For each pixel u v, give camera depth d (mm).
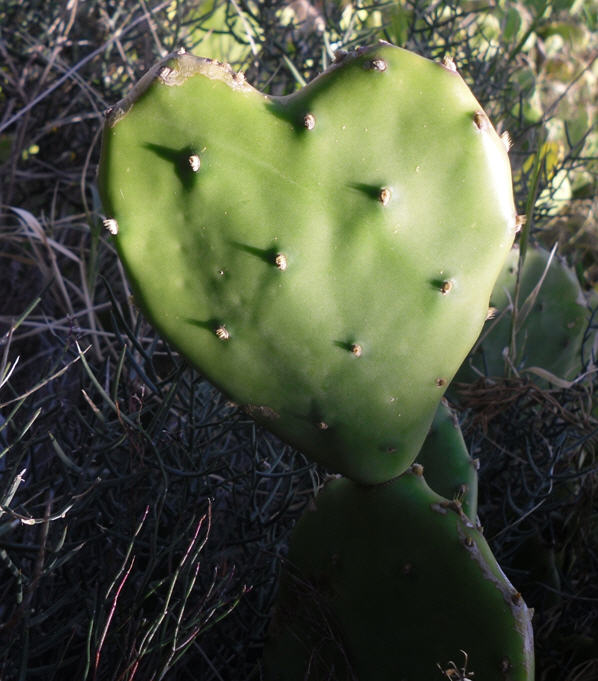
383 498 557
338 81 492
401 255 502
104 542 651
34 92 927
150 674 539
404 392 525
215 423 650
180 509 625
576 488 780
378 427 531
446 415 635
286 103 496
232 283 500
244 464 776
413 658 553
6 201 934
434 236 502
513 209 508
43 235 772
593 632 718
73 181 986
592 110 1449
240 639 673
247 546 688
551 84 1469
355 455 538
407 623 553
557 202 1230
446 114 493
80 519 613
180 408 723
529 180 1140
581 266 1040
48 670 563
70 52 1056
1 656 527
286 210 494
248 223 493
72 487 621
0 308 898
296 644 596
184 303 507
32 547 545
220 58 1127
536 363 884
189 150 484
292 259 496
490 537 757
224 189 490
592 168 1396
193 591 643
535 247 881
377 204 494
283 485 753
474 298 515
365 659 569
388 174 495
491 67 1157
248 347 513
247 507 706
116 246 500
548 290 876
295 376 518
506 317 855
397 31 1150
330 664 581
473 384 768
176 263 501
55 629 589
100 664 560
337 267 500
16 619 518
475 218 502
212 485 709
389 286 505
